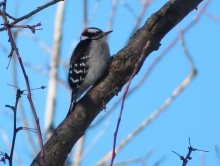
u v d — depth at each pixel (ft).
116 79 30.60
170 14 30.68
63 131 29.17
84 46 42.86
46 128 52.11
